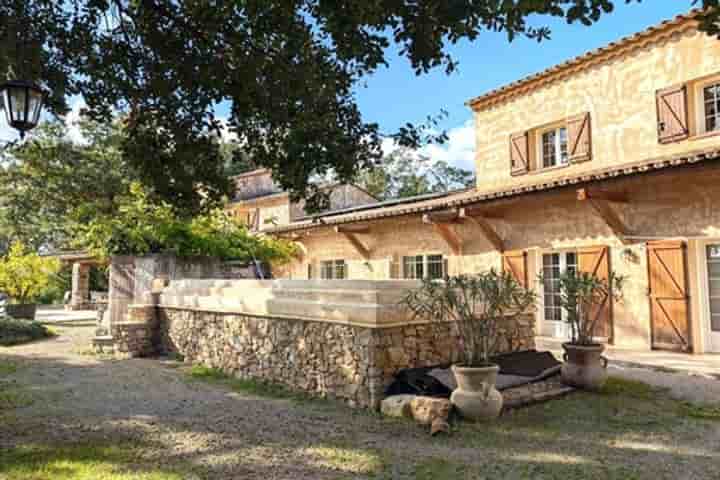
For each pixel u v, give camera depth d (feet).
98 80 15.61
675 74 29.40
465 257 38.27
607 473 11.56
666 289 26.81
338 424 15.55
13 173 57.82
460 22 10.85
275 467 11.97
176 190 17.54
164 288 31.71
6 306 47.52
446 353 18.94
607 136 32.55
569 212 31.81
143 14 14.83
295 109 14.96
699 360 23.75
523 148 37.63
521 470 11.76
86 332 42.27
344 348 18.33
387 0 10.94
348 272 48.39
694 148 28.09
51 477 11.23
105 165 58.08
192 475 11.44
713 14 9.13
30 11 13.80
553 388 18.21
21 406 17.54
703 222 25.68
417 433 14.52
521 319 21.72
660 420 15.39
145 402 18.49
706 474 11.43
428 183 110.83
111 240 33.94
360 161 16.03
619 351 26.68
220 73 15.14
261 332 22.68
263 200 67.51
